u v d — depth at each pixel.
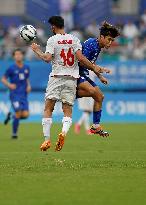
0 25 87.50
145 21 92.12
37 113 77.06
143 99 80.62
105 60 80.00
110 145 48.16
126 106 79.81
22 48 82.56
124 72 80.38
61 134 34.25
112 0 93.44
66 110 35.22
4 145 48.44
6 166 32.72
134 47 86.06
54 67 34.94
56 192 25.08
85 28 89.12
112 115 79.12
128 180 27.94
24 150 44.16
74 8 90.00
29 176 28.97
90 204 22.84
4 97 75.62
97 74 35.47
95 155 40.19
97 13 91.38
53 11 89.69
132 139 53.66
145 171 30.67
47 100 35.34
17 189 25.69
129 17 93.69
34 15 90.12
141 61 80.81
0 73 76.38
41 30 86.19
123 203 23.03
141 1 94.88
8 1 90.88
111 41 36.03
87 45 35.88
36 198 23.88
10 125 71.12
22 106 56.06
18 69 56.53
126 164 33.69
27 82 56.78
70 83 34.91
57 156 39.53
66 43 34.50
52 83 35.03
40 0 89.69
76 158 38.16
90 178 28.44
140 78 80.81
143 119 80.06
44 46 82.75
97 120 37.12
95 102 36.66
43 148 34.91
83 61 34.41
